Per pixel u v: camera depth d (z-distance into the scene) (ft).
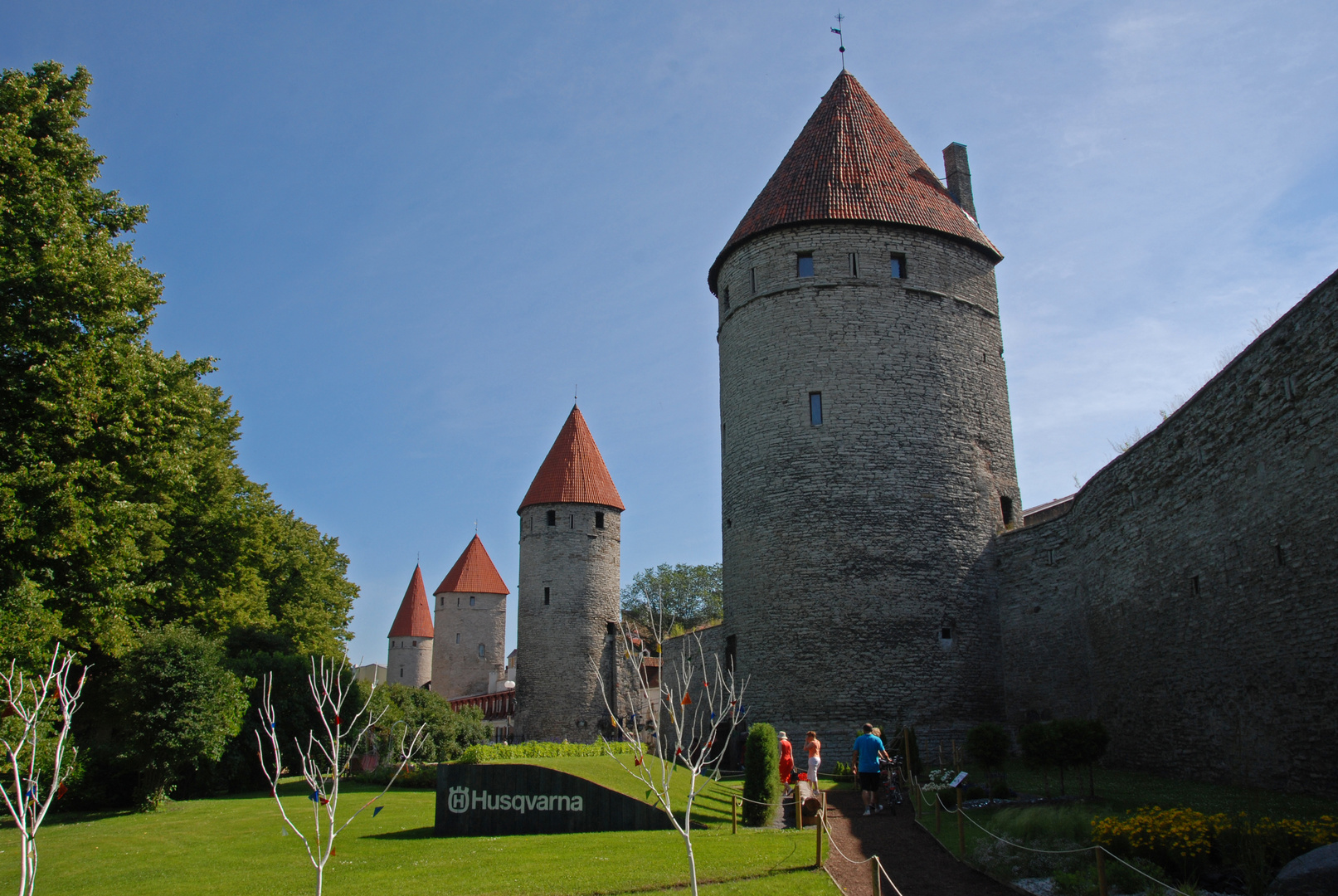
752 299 84.12
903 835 40.42
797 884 30.86
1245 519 45.65
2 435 56.34
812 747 50.75
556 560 151.02
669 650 116.37
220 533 96.63
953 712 73.46
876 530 76.18
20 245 57.88
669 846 38.11
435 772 77.36
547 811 45.29
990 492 80.74
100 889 35.86
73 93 67.00
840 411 78.59
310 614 124.16
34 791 23.66
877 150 88.53
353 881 34.30
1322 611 39.40
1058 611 71.26
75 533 55.42
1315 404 39.65
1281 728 42.80
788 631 75.66
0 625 51.11
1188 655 51.70
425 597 262.47
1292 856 27.14
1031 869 30.86
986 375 83.97
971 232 86.58
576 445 158.30
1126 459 59.98
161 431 65.87
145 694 65.46
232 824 55.62
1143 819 29.53
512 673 264.93
